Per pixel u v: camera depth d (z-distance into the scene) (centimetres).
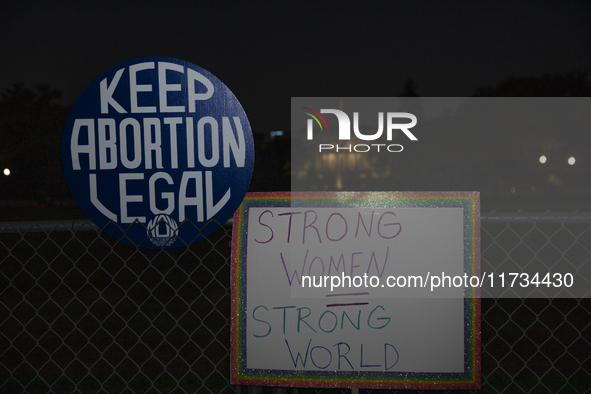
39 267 720
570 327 404
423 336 177
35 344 387
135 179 282
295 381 179
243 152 278
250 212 187
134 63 278
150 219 281
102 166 281
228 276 620
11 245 916
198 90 279
